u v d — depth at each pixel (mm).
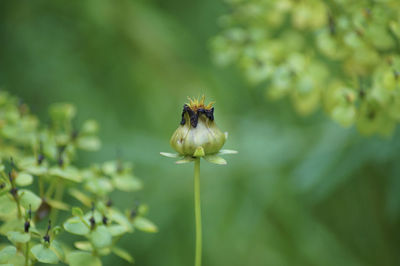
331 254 433
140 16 458
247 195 429
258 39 366
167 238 427
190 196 432
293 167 419
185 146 261
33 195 266
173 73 461
